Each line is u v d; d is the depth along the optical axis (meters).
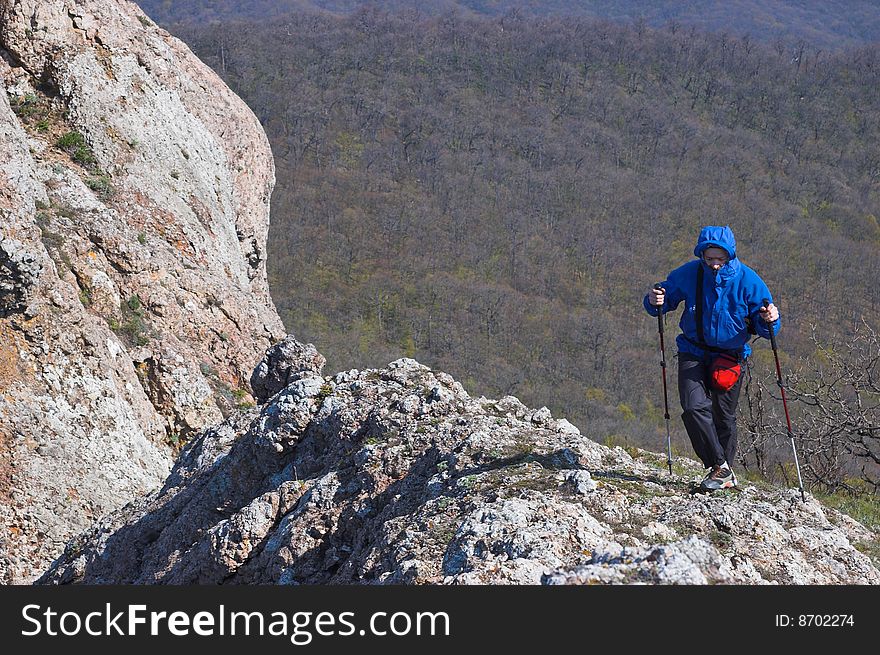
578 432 9.45
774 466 18.06
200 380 21.91
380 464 8.47
